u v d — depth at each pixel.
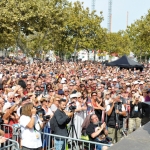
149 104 5.33
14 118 7.46
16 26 35.00
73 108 7.76
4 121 7.31
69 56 74.94
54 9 36.91
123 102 10.21
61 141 6.81
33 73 19.66
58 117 7.00
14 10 33.78
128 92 11.89
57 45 47.38
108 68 30.58
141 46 56.44
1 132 6.29
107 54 70.12
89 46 46.84
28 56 41.91
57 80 16.41
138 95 10.05
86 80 15.21
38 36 44.16
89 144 6.04
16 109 7.52
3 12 33.53
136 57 74.38
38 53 46.03
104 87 13.45
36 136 6.29
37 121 6.45
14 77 14.88
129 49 69.44
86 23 45.12
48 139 6.89
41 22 36.06
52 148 6.93
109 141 7.28
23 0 34.88
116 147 3.58
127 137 3.94
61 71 21.22
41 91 11.41
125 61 24.23
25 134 6.21
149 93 9.94
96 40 47.47
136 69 28.44
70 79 16.48
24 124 6.17
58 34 40.66
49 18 35.78
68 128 7.98
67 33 45.81
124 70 26.11
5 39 41.25
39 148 6.38
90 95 10.12
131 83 15.09
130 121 9.87
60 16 37.88
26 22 34.91
